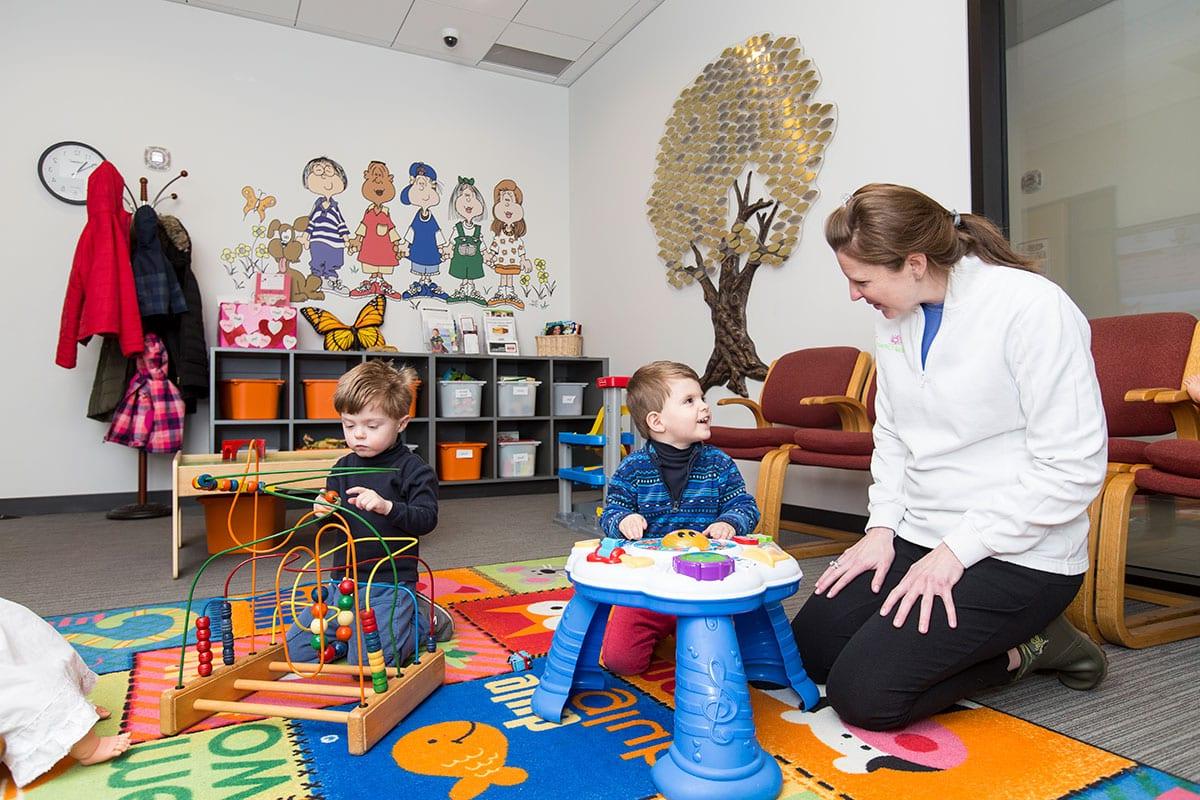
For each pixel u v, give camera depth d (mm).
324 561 2027
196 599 1736
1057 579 997
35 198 3170
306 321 3600
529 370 4086
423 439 3596
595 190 4066
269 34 3613
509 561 2154
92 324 2795
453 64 4039
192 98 3441
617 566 951
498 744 961
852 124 2557
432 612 1234
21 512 3123
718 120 3129
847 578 1141
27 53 3172
